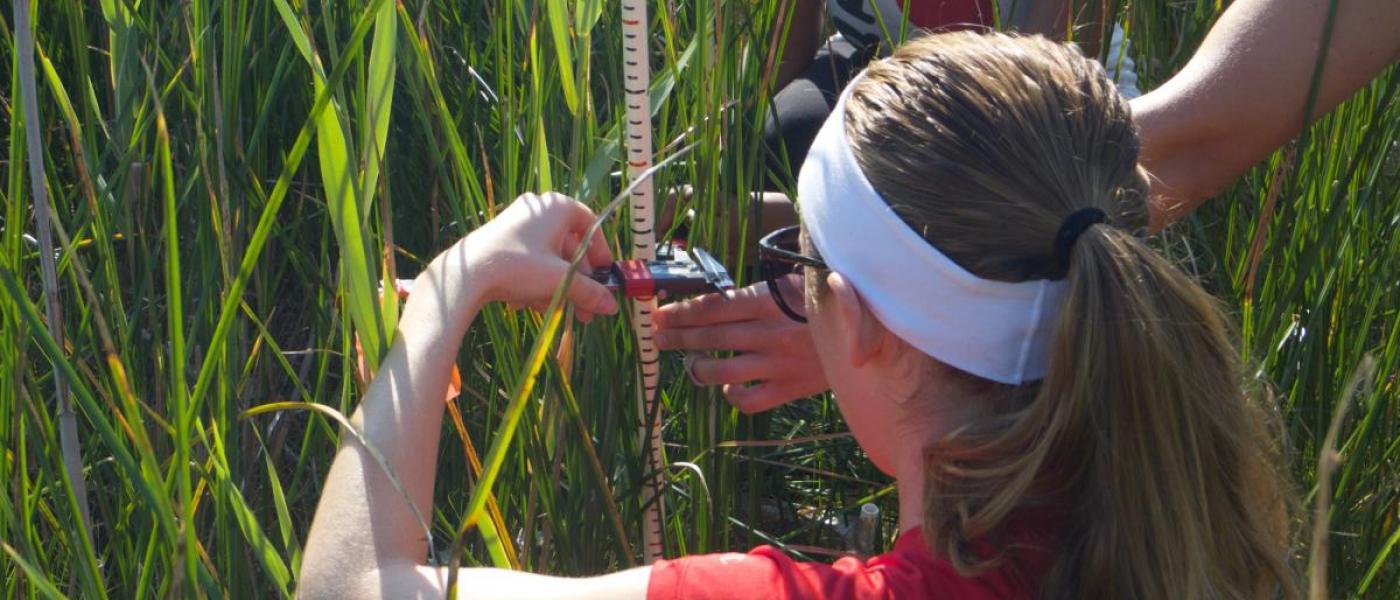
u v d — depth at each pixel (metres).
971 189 0.86
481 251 1.08
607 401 1.40
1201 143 1.39
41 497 1.40
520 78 1.52
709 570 0.90
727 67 1.47
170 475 1.04
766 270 1.14
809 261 0.99
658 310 1.32
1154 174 1.40
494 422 1.58
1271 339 1.57
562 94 1.40
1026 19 1.95
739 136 1.41
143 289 1.40
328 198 1.02
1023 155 0.86
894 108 0.91
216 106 1.23
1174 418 0.84
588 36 1.25
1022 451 0.87
